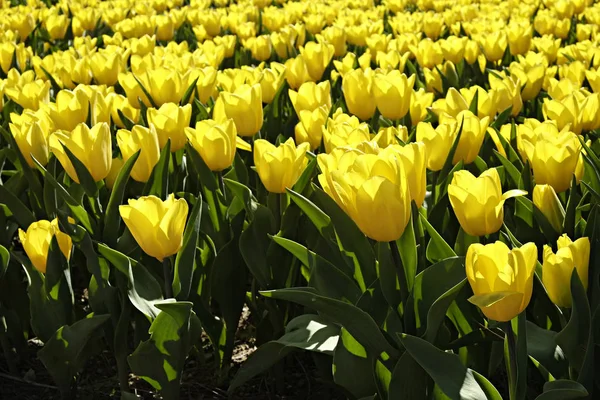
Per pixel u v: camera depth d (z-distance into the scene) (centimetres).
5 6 388
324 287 121
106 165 135
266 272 141
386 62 212
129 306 136
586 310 108
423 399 115
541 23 279
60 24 299
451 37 232
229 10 374
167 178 142
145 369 129
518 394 107
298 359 157
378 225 105
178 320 123
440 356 107
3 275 146
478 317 125
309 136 153
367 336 112
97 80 203
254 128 152
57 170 166
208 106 181
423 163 112
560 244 113
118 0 389
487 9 334
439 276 114
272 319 144
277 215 139
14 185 164
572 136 124
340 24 299
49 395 153
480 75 235
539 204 125
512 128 153
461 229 126
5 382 156
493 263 97
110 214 135
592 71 177
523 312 106
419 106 165
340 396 147
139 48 239
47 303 139
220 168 141
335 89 215
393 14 366
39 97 173
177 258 131
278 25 305
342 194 105
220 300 145
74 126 152
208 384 152
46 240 135
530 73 183
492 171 110
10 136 158
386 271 113
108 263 137
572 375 114
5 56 235
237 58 277
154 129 138
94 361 160
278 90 181
